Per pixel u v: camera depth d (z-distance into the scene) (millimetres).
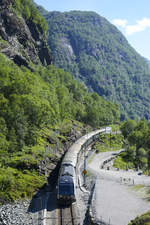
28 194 50062
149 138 126625
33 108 76875
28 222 38969
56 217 40625
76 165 67000
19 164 58125
